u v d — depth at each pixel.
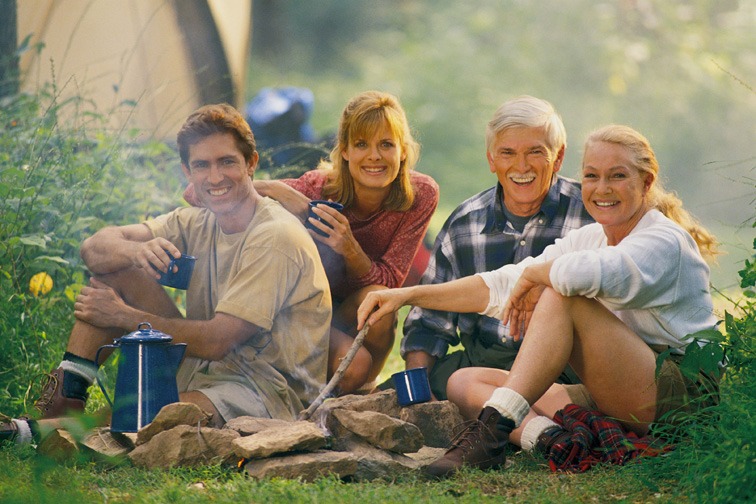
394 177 8.62
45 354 8.78
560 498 6.02
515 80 33.78
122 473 6.57
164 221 8.16
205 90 15.07
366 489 6.06
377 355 8.62
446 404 7.34
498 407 6.70
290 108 16.61
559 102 31.94
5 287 9.07
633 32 33.34
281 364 7.73
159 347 7.12
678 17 32.91
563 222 8.33
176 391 7.18
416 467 6.61
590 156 7.18
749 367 7.11
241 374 7.64
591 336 6.83
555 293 6.86
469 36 36.72
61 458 6.73
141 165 11.95
